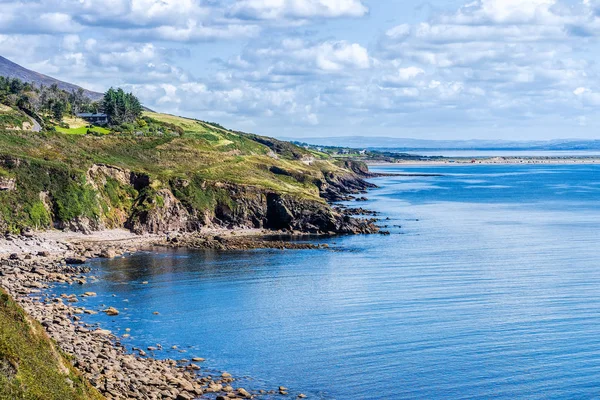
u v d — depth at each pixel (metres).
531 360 70.12
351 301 93.69
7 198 131.38
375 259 126.12
